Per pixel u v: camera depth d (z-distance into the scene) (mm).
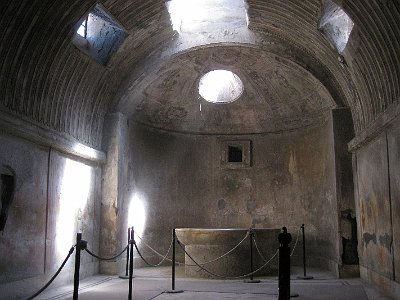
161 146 14859
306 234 14133
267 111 15047
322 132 13461
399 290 7938
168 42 12664
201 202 15328
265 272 11984
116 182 12398
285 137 15016
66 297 8648
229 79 15672
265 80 14281
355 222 11766
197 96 14969
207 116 15484
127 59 12109
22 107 8602
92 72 11133
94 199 12047
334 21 10148
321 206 13523
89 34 11258
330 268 12586
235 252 11703
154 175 14531
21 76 8422
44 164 9539
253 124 15422
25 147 8805
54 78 9625
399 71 7691
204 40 12602
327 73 12211
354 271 11469
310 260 13883
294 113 14539
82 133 11375
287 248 6312
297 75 13016
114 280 11109
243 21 12539
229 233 11547
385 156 8758
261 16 11344
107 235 12242
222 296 8828
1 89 7855
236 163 15422
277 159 15086
